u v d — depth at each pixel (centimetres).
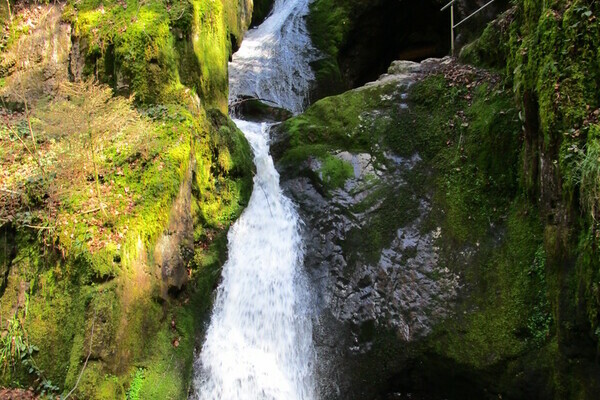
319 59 1352
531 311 605
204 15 854
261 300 745
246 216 798
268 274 766
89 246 567
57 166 638
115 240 577
